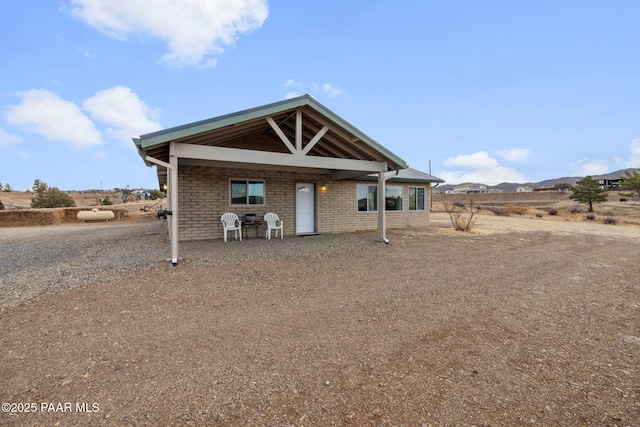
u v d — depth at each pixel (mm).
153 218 23453
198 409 1937
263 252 7500
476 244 9234
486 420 1856
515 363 2551
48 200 27891
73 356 2586
